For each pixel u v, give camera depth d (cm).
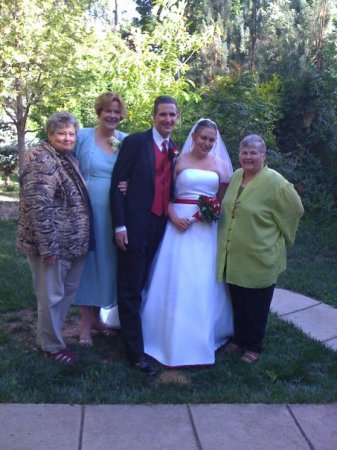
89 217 387
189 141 418
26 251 373
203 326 397
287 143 1067
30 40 830
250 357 411
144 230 384
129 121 874
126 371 385
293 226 402
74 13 887
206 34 964
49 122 371
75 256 379
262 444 300
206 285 399
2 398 338
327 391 360
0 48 822
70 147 373
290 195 388
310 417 329
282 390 359
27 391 348
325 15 1348
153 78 873
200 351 398
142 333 401
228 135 889
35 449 289
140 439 302
